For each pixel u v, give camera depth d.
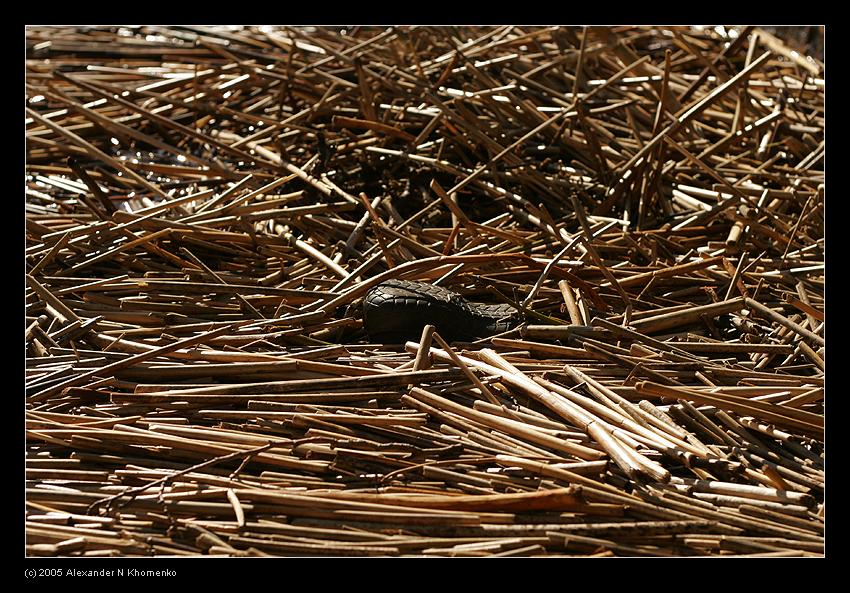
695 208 4.56
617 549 2.51
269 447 2.79
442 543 2.52
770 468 2.66
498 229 4.07
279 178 4.76
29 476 2.78
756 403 2.97
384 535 2.56
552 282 3.92
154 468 2.83
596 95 5.34
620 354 3.31
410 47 5.70
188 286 3.67
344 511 2.61
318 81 5.45
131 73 6.05
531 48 5.91
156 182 4.97
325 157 4.69
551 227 4.18
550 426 2.88
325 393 3.07
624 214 4.51
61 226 4.34
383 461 2.79
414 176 4.81
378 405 3.07
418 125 5.04
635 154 4.85
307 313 3.55
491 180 4.67
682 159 5.00
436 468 2.75
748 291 3.88
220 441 2.89
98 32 6.64
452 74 5.38
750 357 3.47
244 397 3.04
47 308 3.56
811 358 3.32
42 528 2.57
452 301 3.48
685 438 2.82
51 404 3.10
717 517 2.59
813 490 2.72
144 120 5.50
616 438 2.79
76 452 2.89
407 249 4.12
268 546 2.52
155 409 3.05
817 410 3.06
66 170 5.04
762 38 6.23
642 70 5.57
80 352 3.33
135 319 3.57
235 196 4.60
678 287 3.95
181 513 2.64
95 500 2.71
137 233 4.07
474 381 3.03
